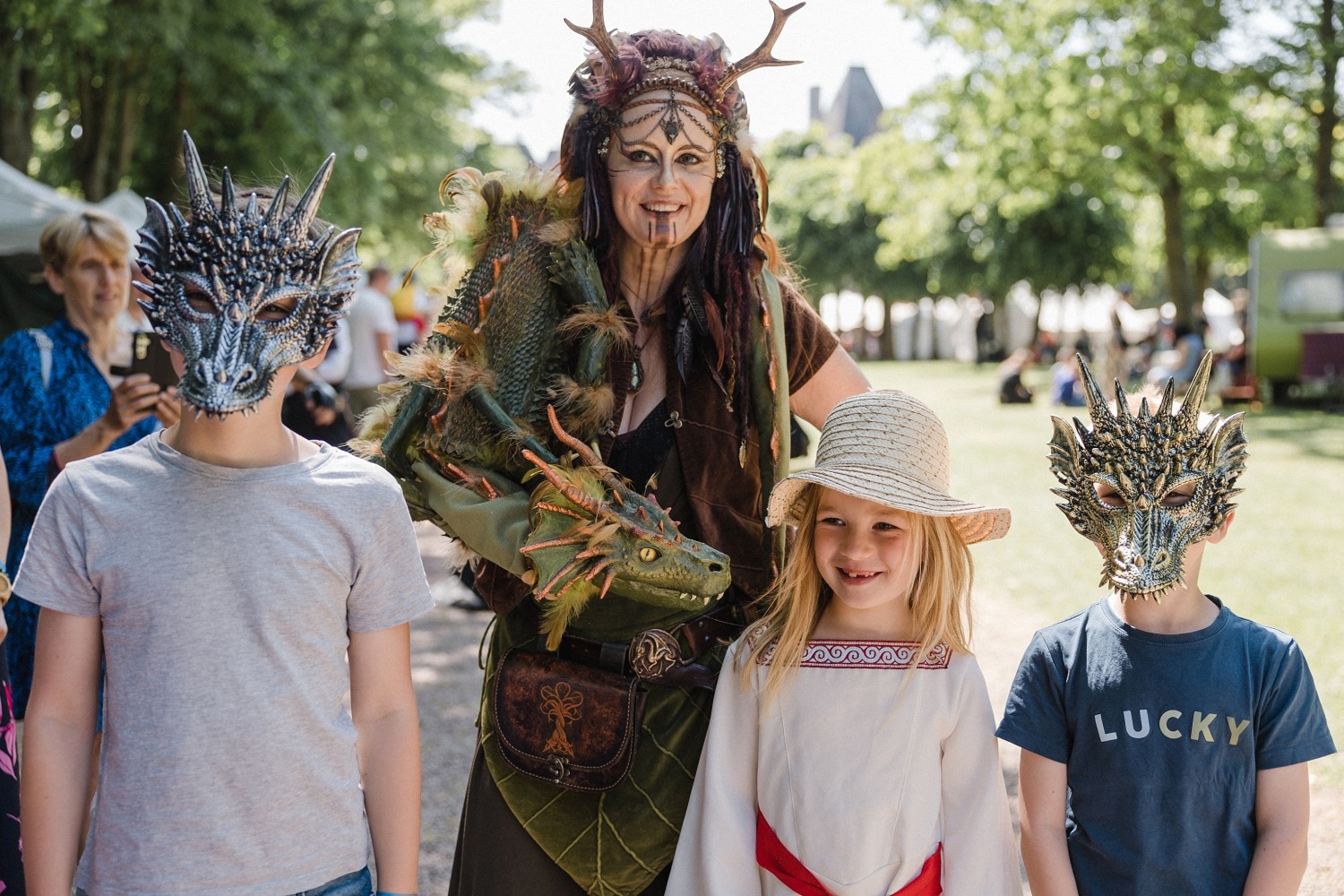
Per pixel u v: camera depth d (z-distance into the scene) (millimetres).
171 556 1844
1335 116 21891
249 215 1853
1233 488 2250
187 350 1812
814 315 2676
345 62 19297
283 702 1861
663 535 2201
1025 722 2307
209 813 1820
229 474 1891
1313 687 2213
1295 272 19641
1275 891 2141
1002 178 24203
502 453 2400
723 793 2338
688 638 2436
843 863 2271
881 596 2340
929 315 54094
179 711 1823
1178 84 21438
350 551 1942
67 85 16016
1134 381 26531
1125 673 2232
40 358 3477
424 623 6586
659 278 2518
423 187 22703
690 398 2471
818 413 2748
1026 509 9867
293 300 1871
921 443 2402
